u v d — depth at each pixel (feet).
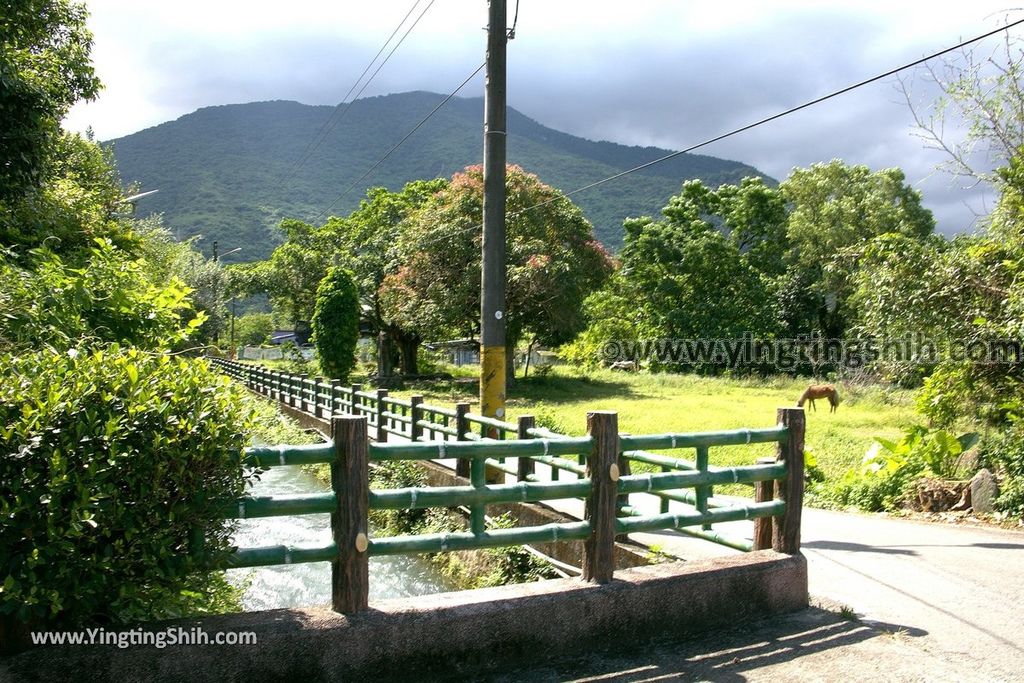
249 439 12.84
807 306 139.33
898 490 32.12
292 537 32.73
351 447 13.04
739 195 158.40
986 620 16.67
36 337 23.02
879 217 131.44
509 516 29.48
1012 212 30.96
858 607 17.51
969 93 30.71
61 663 10.84
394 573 29.73
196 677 11.57
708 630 15.83
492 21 36.17
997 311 30.86
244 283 153.58
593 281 106.93
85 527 11.05
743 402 80.53
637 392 96.32
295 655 12.18
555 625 14.28
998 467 29.96
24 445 10.55
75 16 44.45
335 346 109.29
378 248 129.70
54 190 43.57
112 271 29.50
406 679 12.95
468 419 32.94
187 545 12.01
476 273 96.73
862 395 82.53
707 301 129.49
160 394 11.97
